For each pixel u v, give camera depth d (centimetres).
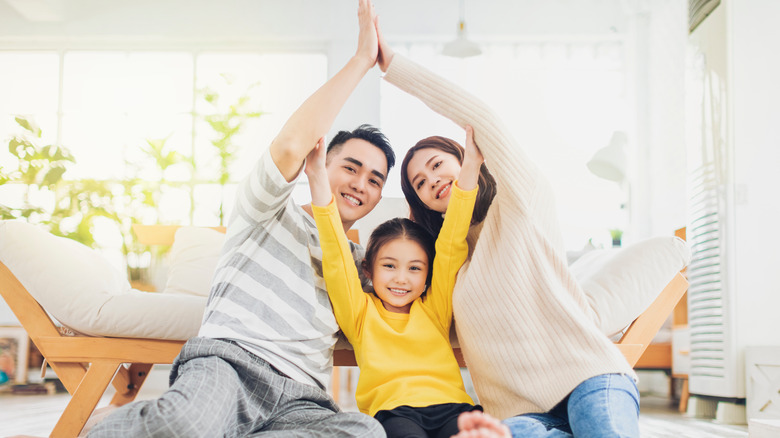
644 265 159
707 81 259
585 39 512
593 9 508
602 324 154
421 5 514
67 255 158
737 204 241
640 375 360
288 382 123
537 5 512
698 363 255
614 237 471
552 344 123
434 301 144
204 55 520
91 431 103
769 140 244
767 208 241
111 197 443
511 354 126
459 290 134
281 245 137
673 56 422
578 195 490
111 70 514
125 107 502
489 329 129
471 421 87
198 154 486
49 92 506
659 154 450
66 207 438
